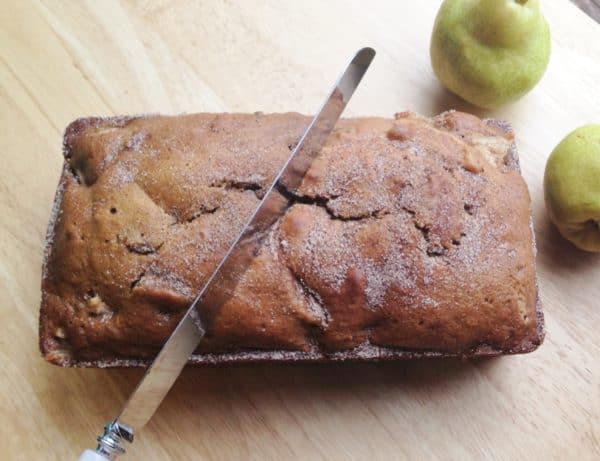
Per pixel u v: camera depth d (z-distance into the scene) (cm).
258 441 43
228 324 39
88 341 39
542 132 49
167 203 39
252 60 50
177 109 49
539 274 46
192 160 40
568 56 50
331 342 40
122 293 39
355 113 49
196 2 51
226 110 49
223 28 51
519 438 44
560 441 44
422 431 44
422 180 40
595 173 43
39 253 46
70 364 40
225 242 39
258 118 42
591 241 45
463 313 39
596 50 51
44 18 50
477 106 49
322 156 40
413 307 39
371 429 44
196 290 39
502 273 40
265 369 44
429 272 39
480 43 46
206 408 44
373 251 39
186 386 44
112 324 39
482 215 40
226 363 41
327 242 39
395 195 40
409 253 39
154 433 43
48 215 47
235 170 40
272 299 39
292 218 39
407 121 42
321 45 51
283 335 39
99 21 51
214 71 50
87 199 40
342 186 40
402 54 51
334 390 44
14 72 49
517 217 41
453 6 46
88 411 44
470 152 41
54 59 50
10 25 50
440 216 39
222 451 43
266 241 39
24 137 48
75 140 42
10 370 44
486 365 44
